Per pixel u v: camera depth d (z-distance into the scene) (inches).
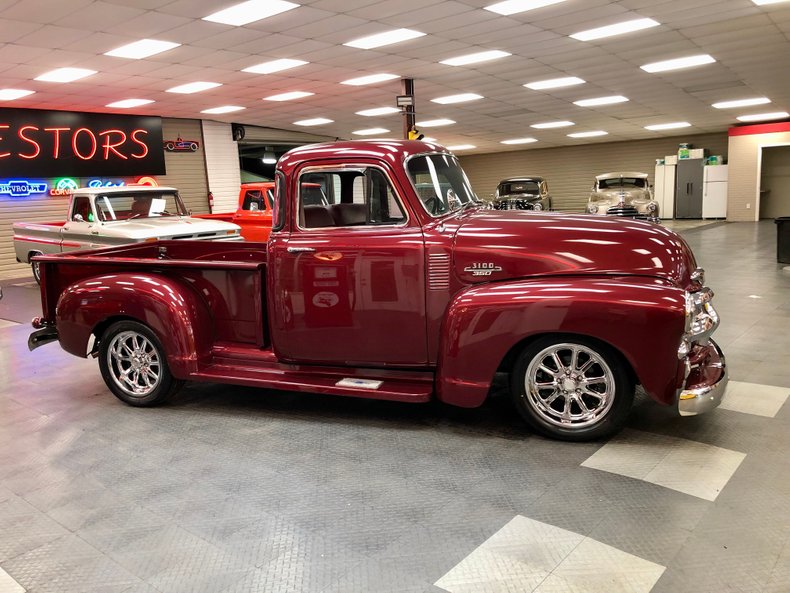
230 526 102.0
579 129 827.4
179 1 271.7
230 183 708.7
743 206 825.5
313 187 149.0
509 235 131.6
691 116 728.3
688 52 407.2
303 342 148.9
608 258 126.0
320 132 812.0
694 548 89.7
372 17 312.5
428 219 137.5
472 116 694.5
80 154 558.6
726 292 286.5
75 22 294.2
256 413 156.0
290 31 332.8
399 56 403.5
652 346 116.0
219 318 160.9
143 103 535.5
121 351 165.6
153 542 98.2
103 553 95.7
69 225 354.3
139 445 138.3
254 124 724.0
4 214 520.1
